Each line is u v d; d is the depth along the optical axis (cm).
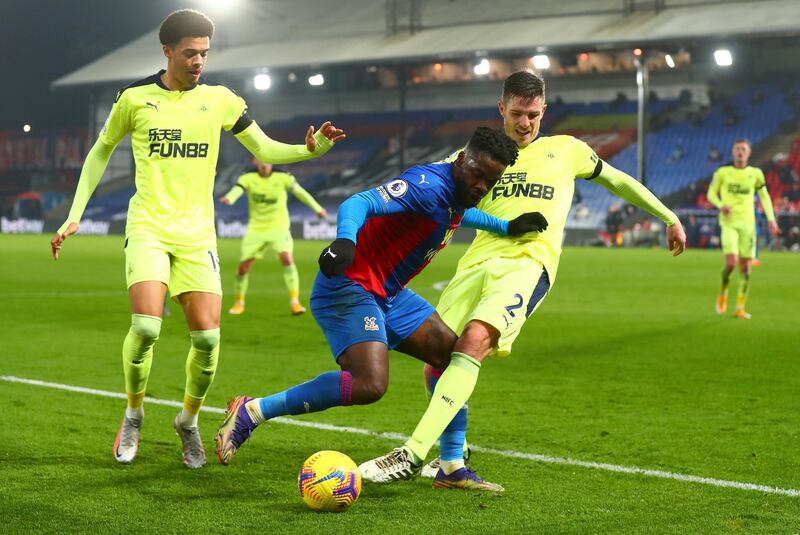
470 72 5609
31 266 2564
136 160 581
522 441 646
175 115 574
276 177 1463
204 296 567
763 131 4744
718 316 1506
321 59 4803
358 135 5844
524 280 561
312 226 4819
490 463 584
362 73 5931
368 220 514
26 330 1234
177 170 574
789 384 888
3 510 468
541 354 1077
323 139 572
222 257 3130
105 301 1633
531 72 606
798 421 716
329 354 1075
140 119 572
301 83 6138
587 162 615
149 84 579
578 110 5322
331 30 5219
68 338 1157
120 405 753
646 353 1088
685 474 557
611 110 5253
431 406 506
